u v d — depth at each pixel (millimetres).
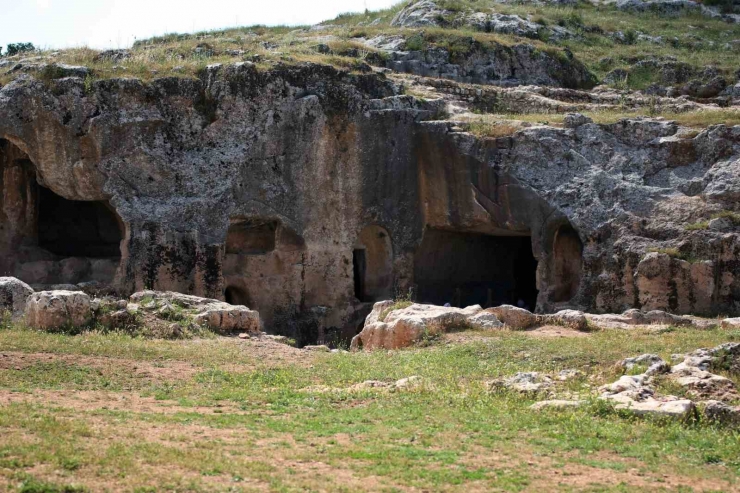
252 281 30734
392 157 31906
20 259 30766
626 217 29391
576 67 41656
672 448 12789
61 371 17094
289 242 30938
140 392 16031
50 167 28812
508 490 10859
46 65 29641
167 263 29188
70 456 11258
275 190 30672
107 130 29078
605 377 17172
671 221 29000
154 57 32812
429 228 32656
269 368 18641
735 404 14766
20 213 30922
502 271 35719
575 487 11031
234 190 30141
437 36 40312
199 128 30125
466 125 31969
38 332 20234
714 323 23906
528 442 12938
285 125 30828
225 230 29938
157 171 29500
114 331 21078
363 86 32469
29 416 13172
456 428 13578
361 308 31594
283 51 34500
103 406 14594
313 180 31125
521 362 19203
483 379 17672
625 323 23984
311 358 20109
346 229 31484
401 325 22297
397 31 41156
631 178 30125
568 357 19281
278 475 11086
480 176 31125
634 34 46750
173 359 18859
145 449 11727
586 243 29625
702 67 42031
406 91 33812
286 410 14828
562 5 50656
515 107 36469
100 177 29047
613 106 36688
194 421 13688
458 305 34094
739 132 29625
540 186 30484
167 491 10430
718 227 28344
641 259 28625
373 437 13000
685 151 30234
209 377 17406
